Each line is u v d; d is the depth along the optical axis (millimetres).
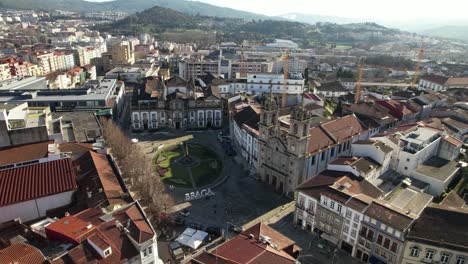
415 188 94000
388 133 119312
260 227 68875
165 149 145625
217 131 171500
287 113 161375
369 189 89375
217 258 57719
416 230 71500
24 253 55562
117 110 183750
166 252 80812
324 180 92125
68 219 65875
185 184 115312
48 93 175625
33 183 79625
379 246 75938
